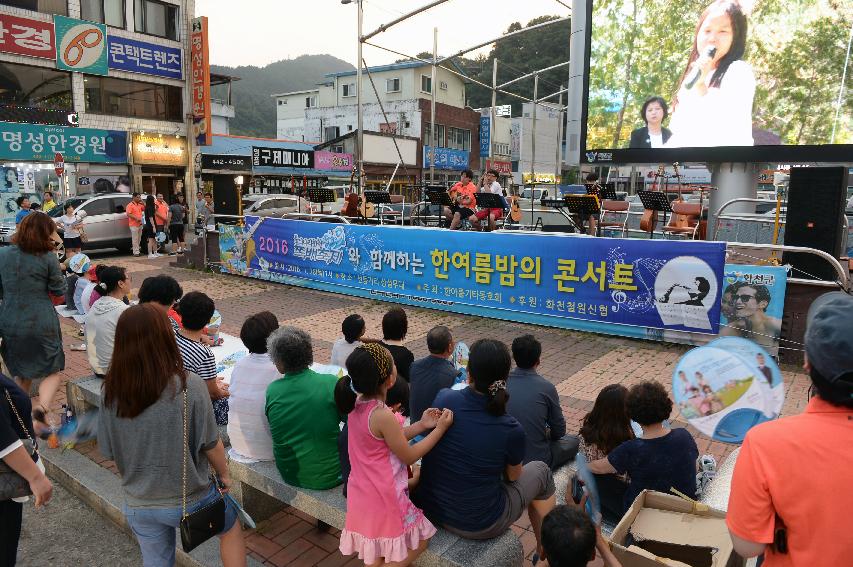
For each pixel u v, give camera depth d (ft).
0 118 65.57
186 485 8.29
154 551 8.69
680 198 41.11
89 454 15.51
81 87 71.67
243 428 12.00
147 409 7.93
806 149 33.04
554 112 153.79
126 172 76.69
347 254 35.37
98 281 16.11
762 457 5.05
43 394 16.11
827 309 5.04
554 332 27.22
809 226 23.76
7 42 65.00
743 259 27.68
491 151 82.28
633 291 25.11
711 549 8.18
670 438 10.07
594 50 40.29
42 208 56.75
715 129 35.76
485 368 8.77
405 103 131.75
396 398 9.66
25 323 15.69
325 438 10.87
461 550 8.93
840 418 4.90
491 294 29.48
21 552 11.98
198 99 80.79
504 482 9.58
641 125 38.96
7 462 7.79
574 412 18.26
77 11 70.38
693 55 36.06
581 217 40.42
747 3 33.63
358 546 8.83
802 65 32.45
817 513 4.78
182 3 79.41
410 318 30.27
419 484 9.61
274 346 10.82
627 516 8.88
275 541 12.07
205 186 96.32
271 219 39.73
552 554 6.95
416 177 125.80
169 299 14.99
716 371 10.15
